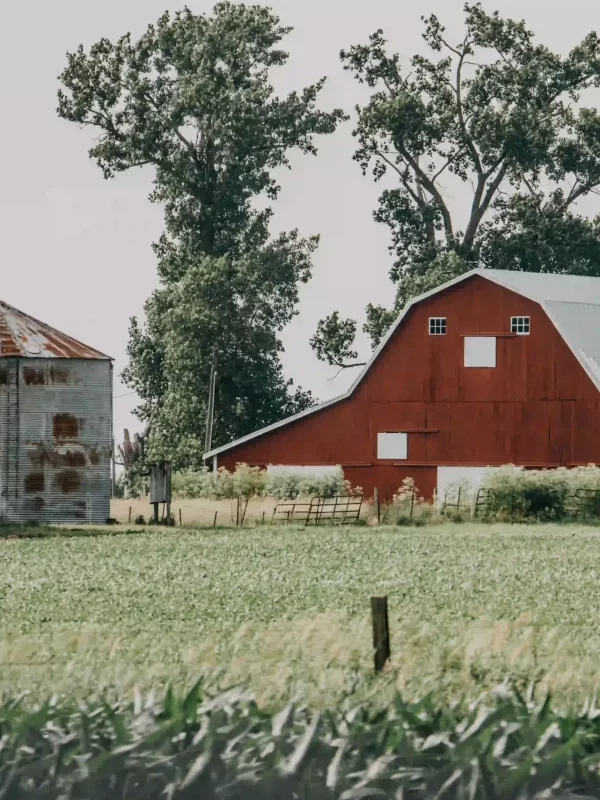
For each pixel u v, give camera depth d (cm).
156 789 1202
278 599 3266
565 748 1207
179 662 1995
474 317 6938
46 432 6250
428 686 1645
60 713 1355
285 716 1290
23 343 6294
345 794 1182
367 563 4234
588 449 6719
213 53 9425
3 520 6194
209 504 6819
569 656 1978
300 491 6788
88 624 2753
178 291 9256
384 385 7050
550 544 5000
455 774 1191
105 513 6272
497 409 6881
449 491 6794
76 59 9506
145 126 9456
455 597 3303
